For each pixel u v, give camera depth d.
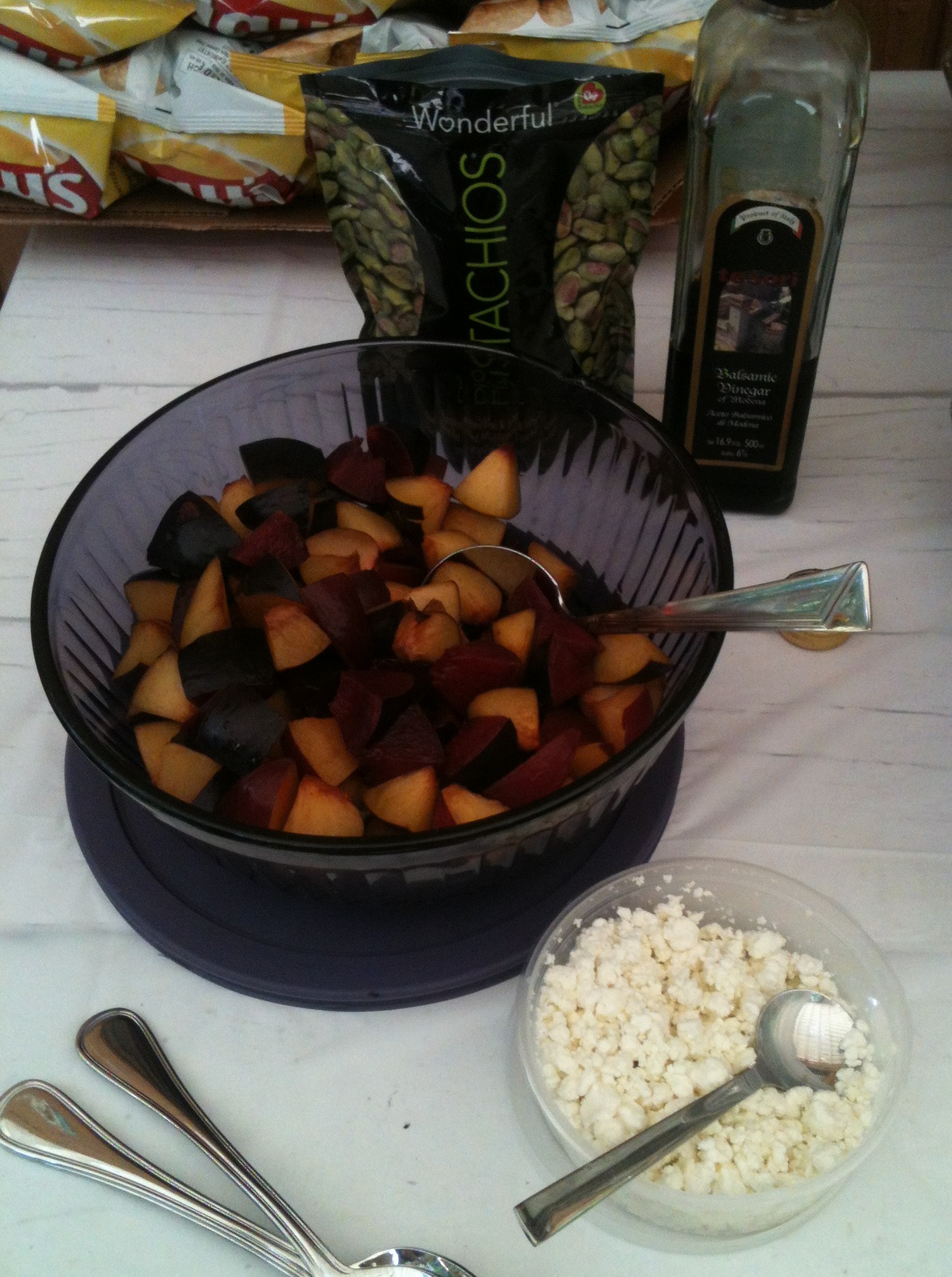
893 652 0.73
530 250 0.75
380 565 0.68
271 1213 0.49
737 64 0.63
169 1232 0.50
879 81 1.16
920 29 1.47
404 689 0.57
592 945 0.56
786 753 0.68
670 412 0.78
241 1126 0.54
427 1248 0.50
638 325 0.94
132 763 0.59
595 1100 0.51
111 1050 0.56
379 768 0.56
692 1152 0.50
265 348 0.95
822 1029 0.54
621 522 0.72
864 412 0.87
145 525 0.72
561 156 0.71
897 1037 0.53
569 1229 0.50
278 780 0.54
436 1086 0.55
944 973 0.58
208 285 1.01
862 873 0.62
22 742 0.70
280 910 0.60
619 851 0.63
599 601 0.71
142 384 0.93
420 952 0.59
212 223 0.99
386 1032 0.57
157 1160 0.53
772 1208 0.48
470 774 0.56
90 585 0.65
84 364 0.95
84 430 0.90
